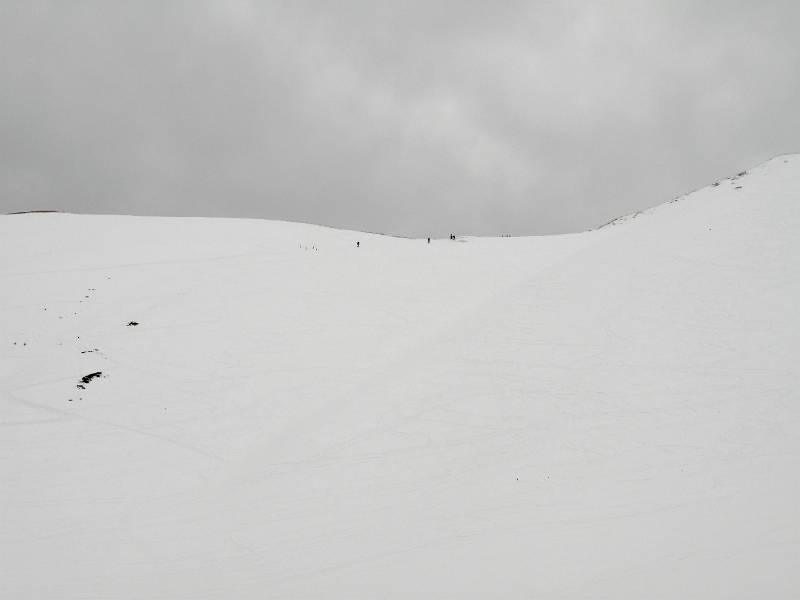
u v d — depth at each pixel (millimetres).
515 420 17219
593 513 11594
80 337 22281
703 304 23109
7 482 14211
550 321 23906
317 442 16797
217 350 22156
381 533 11781
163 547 11602
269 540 11750
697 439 14953
